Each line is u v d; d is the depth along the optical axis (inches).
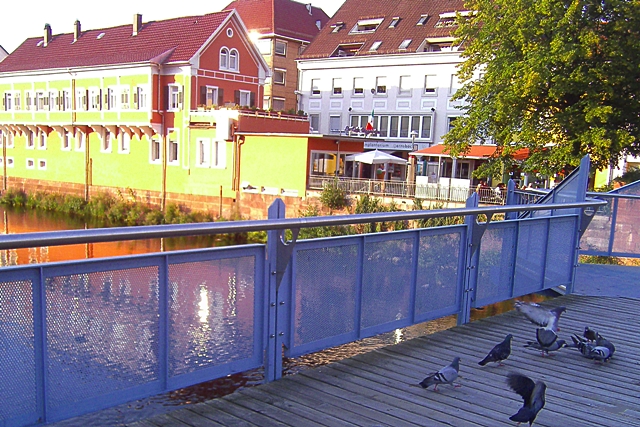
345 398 167.2
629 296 332.2
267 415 152.9
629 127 934.4
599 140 842.2
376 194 1188.5
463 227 248.5
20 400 121.0
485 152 1504.7
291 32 2326.5
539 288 307.9
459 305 254.7
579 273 399.5
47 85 1845.5
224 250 156.9
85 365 131.1
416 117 1807.3
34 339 121.9
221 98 1646.2
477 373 194.4
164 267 144.0
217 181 1491.1
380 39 1935.3
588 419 162.2
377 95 1881.2
